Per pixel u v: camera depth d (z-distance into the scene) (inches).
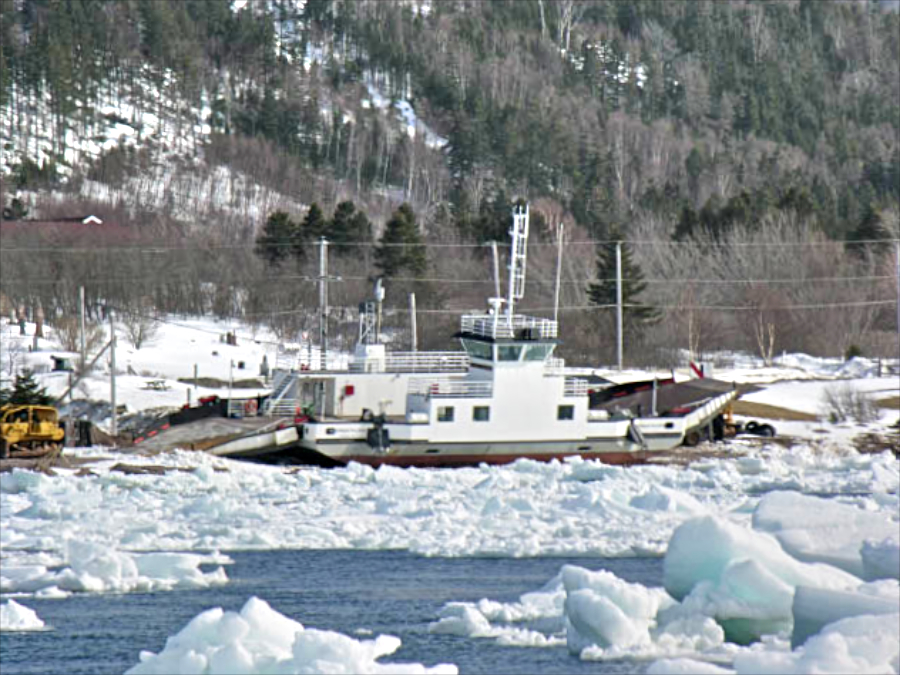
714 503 7829.7
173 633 4758.9
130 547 6387.8
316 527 6865.2
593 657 4092.0
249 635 3619.6
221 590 5467.5
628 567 5885.8
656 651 4040.4
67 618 4948.3
